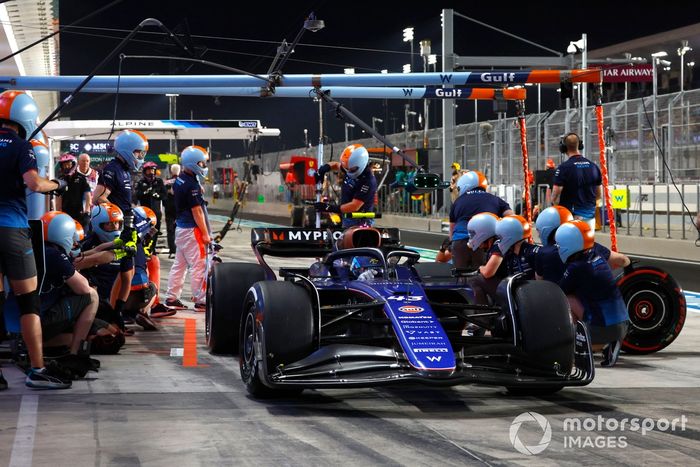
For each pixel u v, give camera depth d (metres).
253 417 5.88
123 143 9.96
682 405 6.38
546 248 8.38
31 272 6.73
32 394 6.54
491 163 35.34
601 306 7.88
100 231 9.36
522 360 6.47
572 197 10.44
